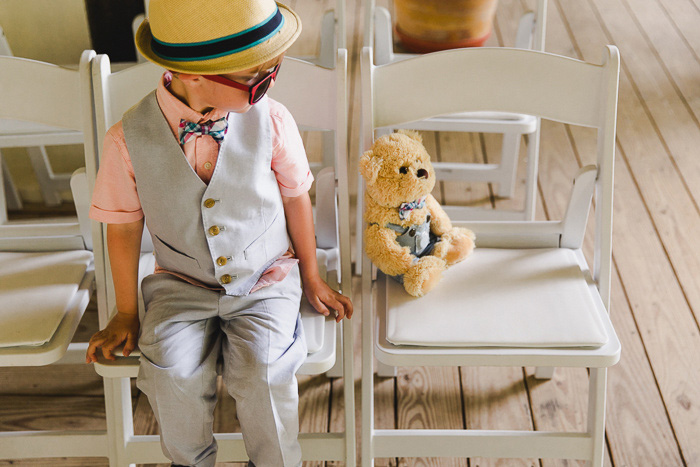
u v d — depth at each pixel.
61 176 2.38
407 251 1.34
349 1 3.76
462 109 1.39
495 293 1.34
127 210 1.21
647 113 2.92
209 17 1.02
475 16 2.05
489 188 2.53
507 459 1.61
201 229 1.19
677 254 2.20
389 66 1.36
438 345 1.24
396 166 1.30
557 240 1.48
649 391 1.75
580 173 1.38
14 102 1.37
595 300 1.35
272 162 1.21
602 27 3.57
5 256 1.43
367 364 1.38
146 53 1.09
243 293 1.23
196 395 1.20
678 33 3.52
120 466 1.46
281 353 1.19
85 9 2.04
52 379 1.80
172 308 1.22
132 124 1.15
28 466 1.59
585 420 1.69
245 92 1.08
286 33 1.08
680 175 2.57
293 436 1.22
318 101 1.36
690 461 1.59
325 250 1.48
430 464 1.59
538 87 1.37
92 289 1.47
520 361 1.23
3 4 1.99
